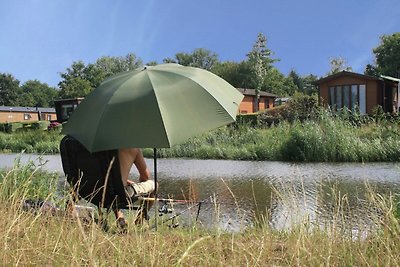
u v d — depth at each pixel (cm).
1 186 340
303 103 2584
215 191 790
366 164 1203
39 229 266
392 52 5528
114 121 330
